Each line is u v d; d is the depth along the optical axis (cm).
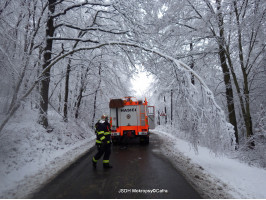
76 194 393
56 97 1834
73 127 1392
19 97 678
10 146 671
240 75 1441
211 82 1438
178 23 1136
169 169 593
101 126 623
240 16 1020
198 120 608
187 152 877
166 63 970
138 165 645
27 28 894
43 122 1025
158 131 2511
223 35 1003
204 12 1084
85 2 1004
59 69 1546
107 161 609
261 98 1320
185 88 668
